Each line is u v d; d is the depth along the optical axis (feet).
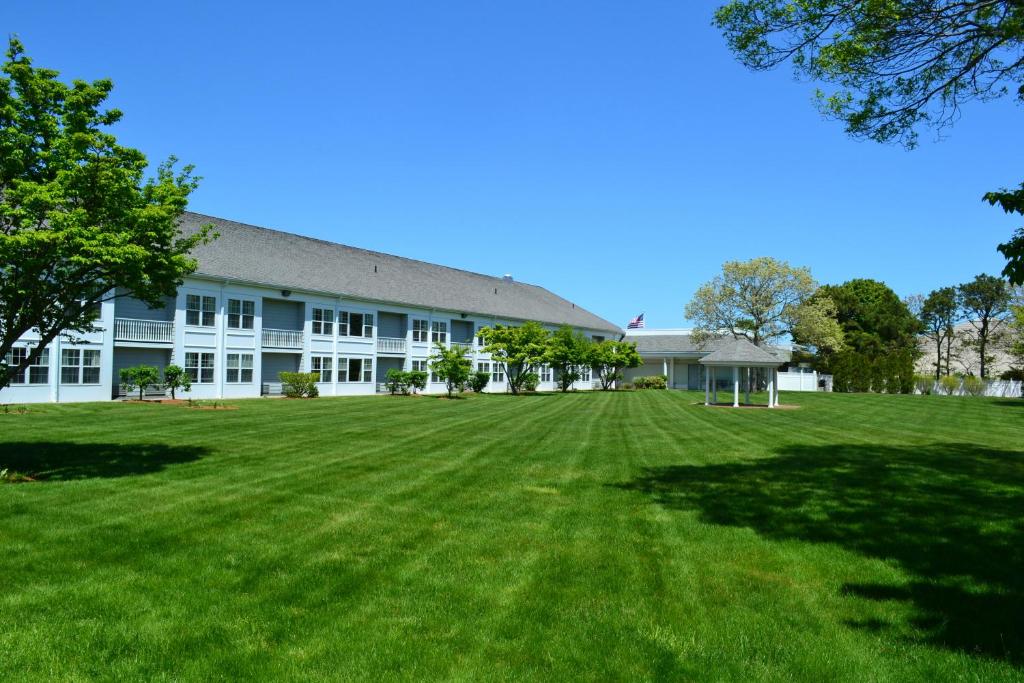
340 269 140.97
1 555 22.12
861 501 31.30
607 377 198.39
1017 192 24.93
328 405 98.17
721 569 21.35
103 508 28.73
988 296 204.23
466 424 71.41
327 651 15.47
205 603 18.19
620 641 16.07
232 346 113.91
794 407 109.29
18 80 36.60
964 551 23.04
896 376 170.71
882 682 14.14
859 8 29.04
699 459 45.98
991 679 14.20
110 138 37.52
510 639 16.20
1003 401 127.54
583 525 26.86
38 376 90.79
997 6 28.48
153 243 40.16
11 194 35.22
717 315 181.27
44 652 15.29
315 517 27.71
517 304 194.80
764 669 14.69
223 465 40.57
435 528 26.21
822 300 182.09
